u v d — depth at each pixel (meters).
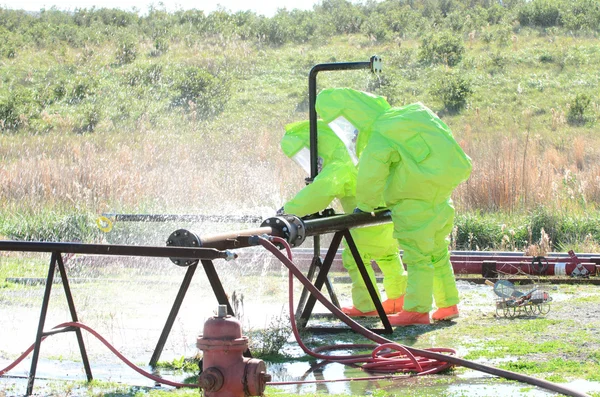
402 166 7.71
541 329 7.59
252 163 21.00
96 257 12.51
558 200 15.58
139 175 16.64
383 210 8.23
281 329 7.09
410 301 8.01
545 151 22.73
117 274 11.77
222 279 11.20
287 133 8.98
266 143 23.30
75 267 12.10
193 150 22.64
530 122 27.48
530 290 8.59
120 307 8.94
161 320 8.19
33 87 31.69
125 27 43.31
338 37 39.38
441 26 39.44
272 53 36.44
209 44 37.75
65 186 15.84
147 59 35.31
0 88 31.33
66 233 13.83
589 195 16.28
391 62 33.75
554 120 26.86
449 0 46.12
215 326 4.52
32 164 17.38
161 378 5.61
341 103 8.09
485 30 38.16
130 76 32.28
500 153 18.31
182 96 30.30
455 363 5.79
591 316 8.25
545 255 12.00
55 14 48.22
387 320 7.61
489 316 8.42
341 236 7.57
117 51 35.44
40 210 14.93
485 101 29.42
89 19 46.69
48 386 5.60
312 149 8.35
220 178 18.02
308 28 40.38
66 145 23.56
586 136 25.38
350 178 8.42
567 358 6.35
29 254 12.93
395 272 8.81
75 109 29.14
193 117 27.47
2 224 14.08
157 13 45.88
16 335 7.41
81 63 34.88
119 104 29.25
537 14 39.53
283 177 18.34
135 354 6.71
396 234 7.96
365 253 8.57
